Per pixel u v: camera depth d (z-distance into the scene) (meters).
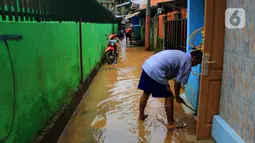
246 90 2.88
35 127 3.16
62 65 4.46
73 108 4.86
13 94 2.59
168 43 8.31
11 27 2.56
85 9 6.97
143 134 3.95
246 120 2.88
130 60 11.33
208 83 3.63
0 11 2.38
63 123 4.11
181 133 3.97
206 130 3.75
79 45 5.96
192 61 3.90
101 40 10.81
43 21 3.48
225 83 3.48
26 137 2.89
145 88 4.14
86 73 6.82
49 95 3.71
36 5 3.16
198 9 5.14
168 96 4.08
